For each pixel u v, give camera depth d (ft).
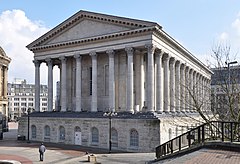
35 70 170.50
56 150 123.85
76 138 140.26
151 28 125.70
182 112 155.74
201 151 52.49
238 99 70.03
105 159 101.09
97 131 133.59
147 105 129.59
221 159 44.50
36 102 169.78
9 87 542.16
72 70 168.96
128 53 133.80
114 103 139.74
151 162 65.46
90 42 146.41
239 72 84.69
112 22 140.15
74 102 165.78
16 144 144.66
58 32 160.45
